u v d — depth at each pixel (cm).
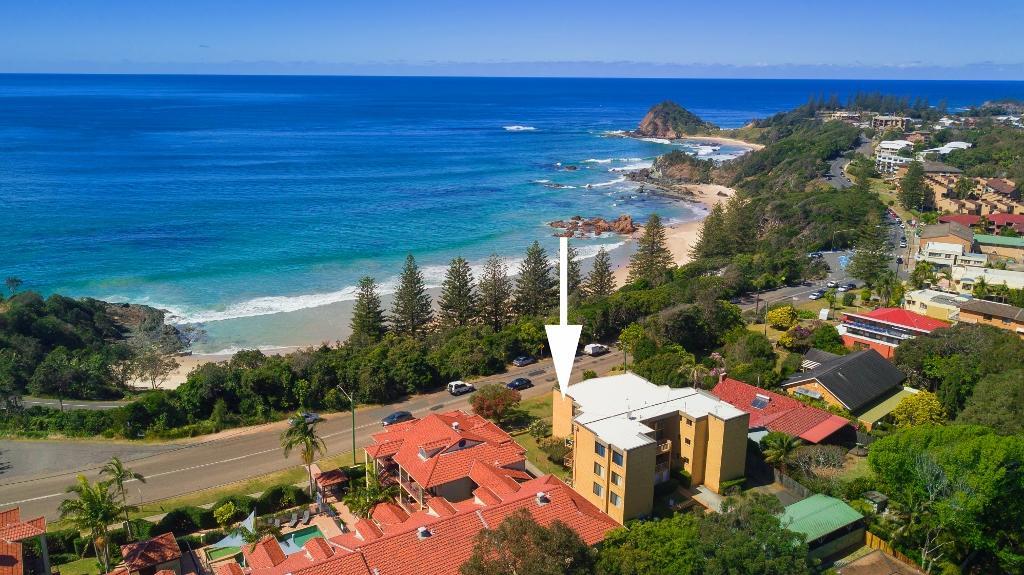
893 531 4500
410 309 9225
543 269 10062
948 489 4269
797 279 11094
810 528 4350
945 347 6781
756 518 3725
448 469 4828
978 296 9062
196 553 4512
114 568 4275
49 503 5122
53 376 7231
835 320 8888
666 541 3759
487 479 4688
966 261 10712
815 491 4962
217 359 8656
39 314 8750
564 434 5694
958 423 5547
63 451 5928
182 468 5659
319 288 11244
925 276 9831
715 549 3566
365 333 8856
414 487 4853
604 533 4128
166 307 10306
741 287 10281
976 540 4197
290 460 5797
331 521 4859
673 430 5162
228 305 10431
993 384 5716
